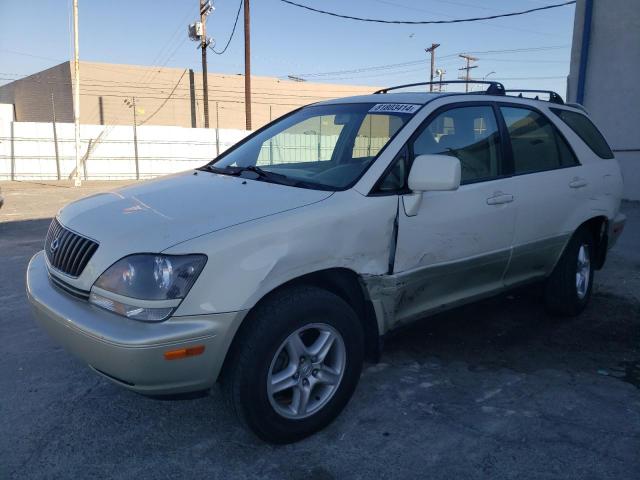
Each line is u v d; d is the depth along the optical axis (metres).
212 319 2.62
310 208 3.00
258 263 2.74
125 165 24.06
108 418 3.28
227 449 2.98
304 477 2.76
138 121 34.50
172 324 2.57
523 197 4.08
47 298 2.96
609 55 12.26
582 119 5.08
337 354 3.13
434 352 4.21
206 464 2.86
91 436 3.10
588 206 4.70
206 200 3.13
